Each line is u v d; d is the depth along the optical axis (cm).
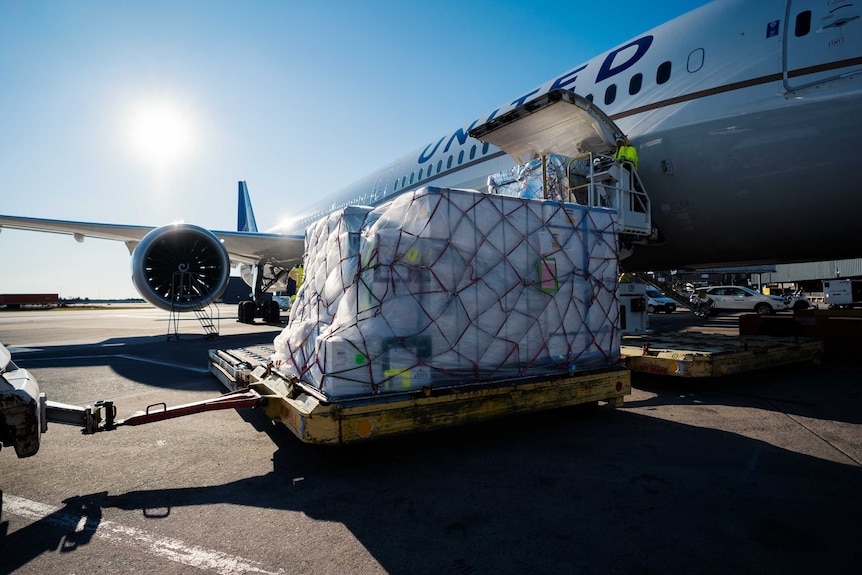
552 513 254
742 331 893
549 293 386
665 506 260
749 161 561
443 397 332
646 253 767
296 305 446
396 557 214
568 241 400
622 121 688
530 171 647
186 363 805
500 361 364
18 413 272
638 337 734
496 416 356
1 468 332
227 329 1590
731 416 445
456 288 347
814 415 446
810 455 337
